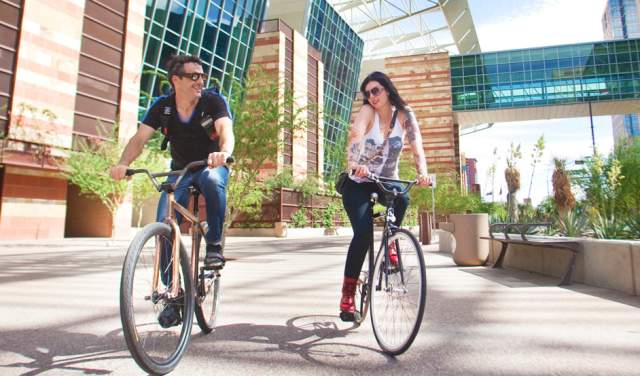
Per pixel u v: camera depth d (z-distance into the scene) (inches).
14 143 786.2
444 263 387.9
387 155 137.6
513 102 2386.8
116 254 507.8
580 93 2319.1
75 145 881.5
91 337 130.1
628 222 293.4
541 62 2385.6
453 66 2472.9
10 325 146.6
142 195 764.0
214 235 121.9
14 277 288.7
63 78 882.8
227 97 429.1
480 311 172.7
